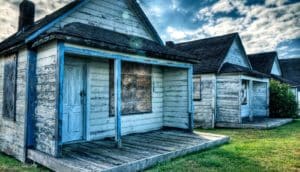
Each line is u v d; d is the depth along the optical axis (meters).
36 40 6.18
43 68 6.10
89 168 4.73
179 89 9.89
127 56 7.15
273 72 23.44
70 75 7.46
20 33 8.88
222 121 13.90
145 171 5.24
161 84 10.41
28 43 6.31
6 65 7.88
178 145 6.98
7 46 7.14
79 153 6.00
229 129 12.72
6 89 7.78
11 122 7.23
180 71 9.87
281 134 10.58
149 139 7.95
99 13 8.45
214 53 15.66
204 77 14.43
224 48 15.73
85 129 7.68
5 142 7.58
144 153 6.01
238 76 13.50
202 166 5.55
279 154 6.70
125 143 7.31
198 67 14.80
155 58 8.09
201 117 14.32
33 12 9.87
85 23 8.01
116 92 6.76
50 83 5.78
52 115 5.64
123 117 8.77
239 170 5.29
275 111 17.06
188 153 6.64
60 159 5.39
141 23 9.97
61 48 5.58
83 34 6.06
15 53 7.14
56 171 5.24
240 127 13.04
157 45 9.40
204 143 7.27
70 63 7.45
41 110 6.10
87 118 7.70
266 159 6.18
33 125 6.36
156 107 10.12
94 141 7.65
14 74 7.15
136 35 9.71
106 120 8.23
